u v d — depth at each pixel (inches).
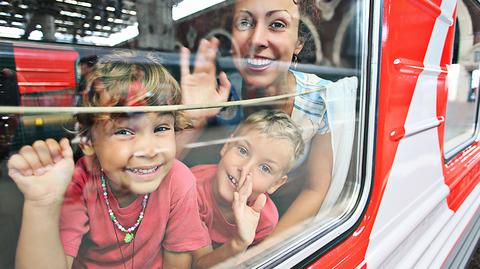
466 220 85.8
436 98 63.9
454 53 100.1
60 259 24.4
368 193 47.0
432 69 59.0
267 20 34.0
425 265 64.2
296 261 37.4
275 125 36.8
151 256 29.7
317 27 38.4
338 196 45.7
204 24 30.0
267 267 35.4
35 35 23.0
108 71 25.5
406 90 52.1
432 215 71.0
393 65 47.9
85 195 24.9
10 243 22.3
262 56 34.6
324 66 40.3
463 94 111.3
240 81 33.5
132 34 26.7
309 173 41.8
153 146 27.9
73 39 24.2
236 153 34.1
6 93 21.8
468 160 93.7
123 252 27.8
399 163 53.8
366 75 44.3
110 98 25.4
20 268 22.9
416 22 51.7
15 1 22.3
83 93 24.5
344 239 43.6
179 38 28.8
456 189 84.0
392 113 49.5
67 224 24.4
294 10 35.5
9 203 22.0
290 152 38.8
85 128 24.5
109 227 26.6
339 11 39.5
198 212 32.1
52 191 23.4
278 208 39.3
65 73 23.8
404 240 58.4
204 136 31.5
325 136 42.2
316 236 41.1
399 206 56.2
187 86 29.7
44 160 23.0
